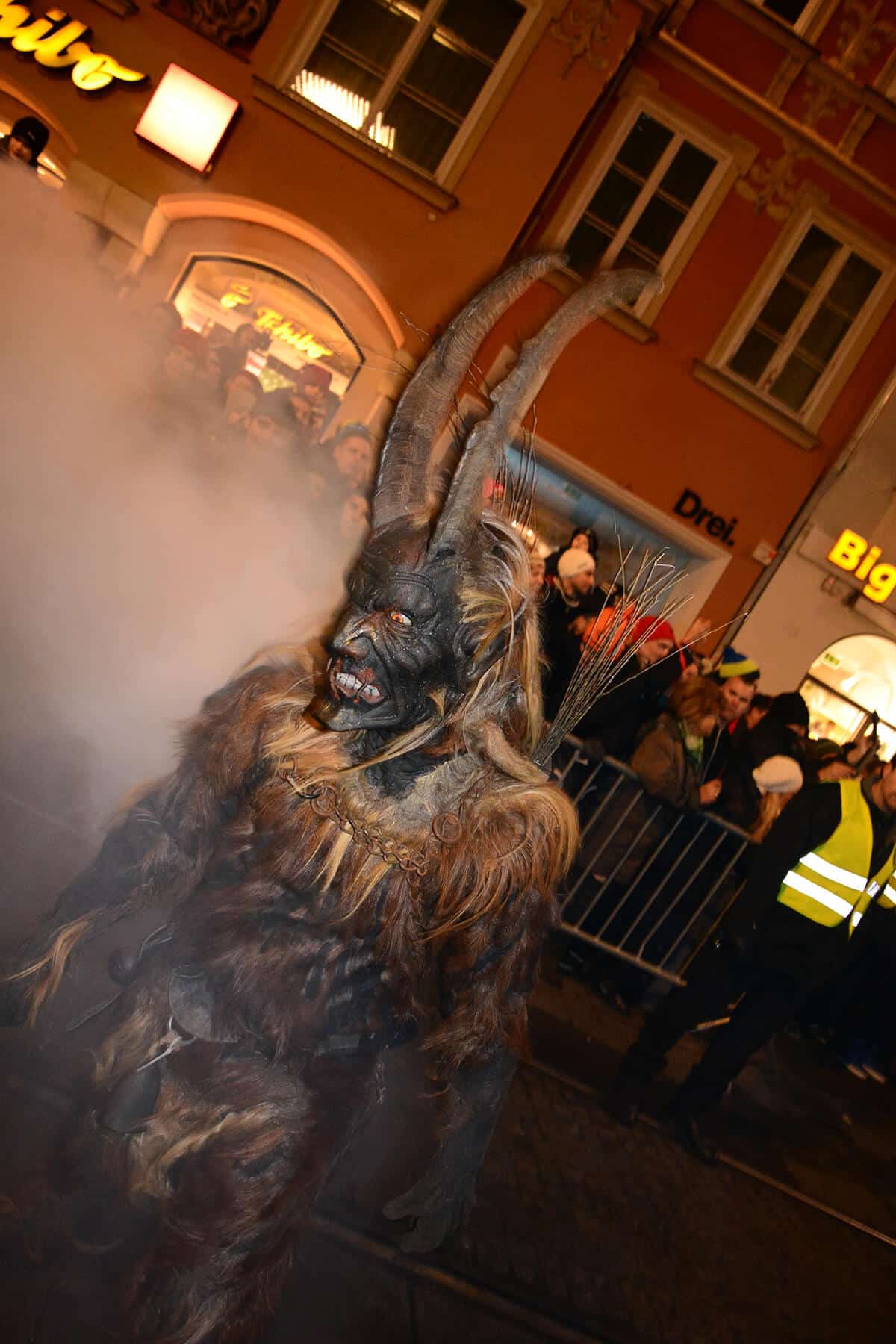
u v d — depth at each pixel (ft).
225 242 31.65
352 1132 5.61
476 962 5.55
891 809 13.85
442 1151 7.28
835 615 34.45
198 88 30.53
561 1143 11.96
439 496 5.06
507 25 32.30
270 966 5.11
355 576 5.00
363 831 5.21
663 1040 13.04
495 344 29.30
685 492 34.06
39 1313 5.86
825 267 34.76
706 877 18.42
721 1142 14.71
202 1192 5.10
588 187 33.50
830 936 13.16
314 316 32.60
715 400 34.01
